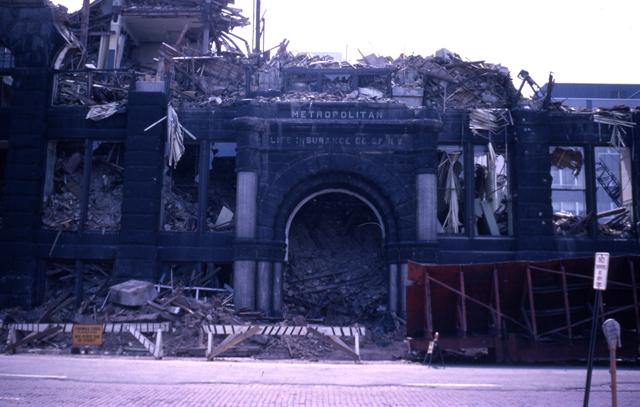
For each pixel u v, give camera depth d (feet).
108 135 94.48
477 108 96.53
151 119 92.17
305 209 103.14
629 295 69.31
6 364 55.06
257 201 88.63
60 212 95.09
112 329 74.08
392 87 94.58
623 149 96.68
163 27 140.56
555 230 96.12
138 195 90.43
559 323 70.13
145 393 38.40
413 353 70.23
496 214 101.96
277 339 73.67
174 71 103.09
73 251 91.35
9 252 90.58
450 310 69.46
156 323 76.38
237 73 106.52
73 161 98.48
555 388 44.91
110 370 51.83
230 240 91.56
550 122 95.45
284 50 101.09
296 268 97.04
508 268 67.72
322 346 73.15
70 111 94.94
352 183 90.48
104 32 131.75
